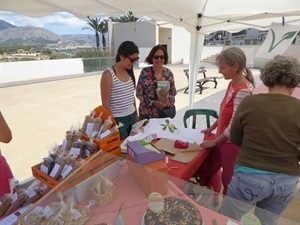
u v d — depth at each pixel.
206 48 19.86
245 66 1.63
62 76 12.66
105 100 2.10
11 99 7.38
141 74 2.58
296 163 1.18
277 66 1.16
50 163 1.17
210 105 6.27
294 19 2.99
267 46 2.91
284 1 2.42
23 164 3.19
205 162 1.93
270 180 1.17
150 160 1.12
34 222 0.91
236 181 1.31
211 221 0.91
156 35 19.91
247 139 1.23
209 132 2.03
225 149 1.74
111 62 15.28
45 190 1.12
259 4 2.54
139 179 1.13
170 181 1.15
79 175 1.04
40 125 4.89
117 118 2.17
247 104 1.23
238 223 0.90
